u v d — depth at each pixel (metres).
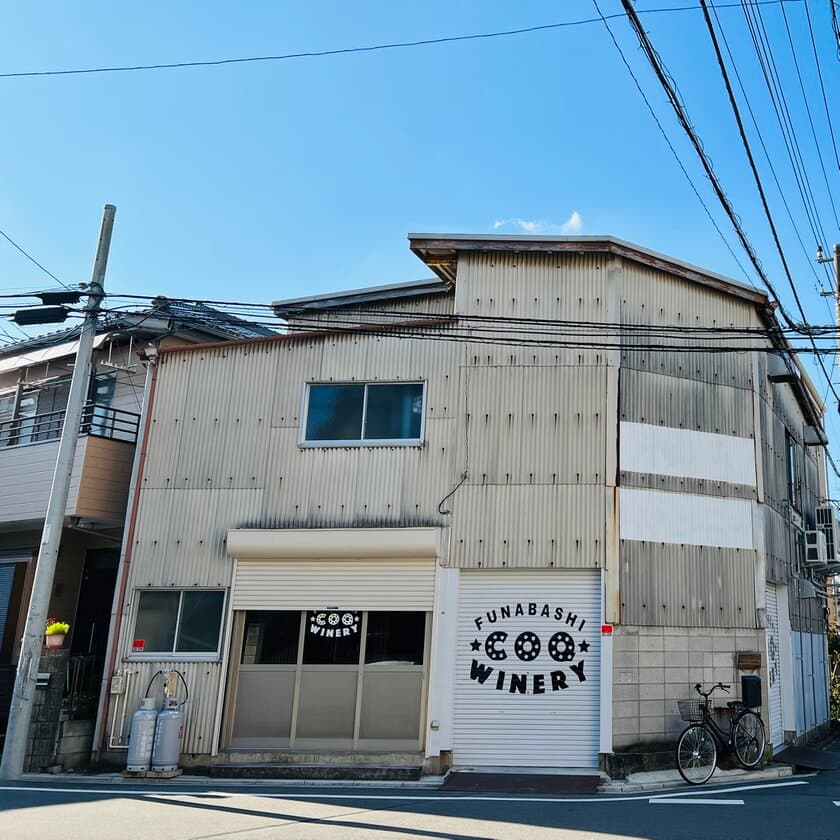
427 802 9.88
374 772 12.24
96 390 18.02
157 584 13.98
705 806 9.59
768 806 9.55
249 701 13.23
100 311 13.79
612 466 13.21
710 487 13.92
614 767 12.00
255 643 13.50
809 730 17.38
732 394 14.63
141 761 12.41
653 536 13.24
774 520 15.66
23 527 17.25
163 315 14.20
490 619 12.98
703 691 12.95
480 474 13.45
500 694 12.66
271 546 13.57
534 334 13.93
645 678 12.63
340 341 14.59
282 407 14.49
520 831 7.88
